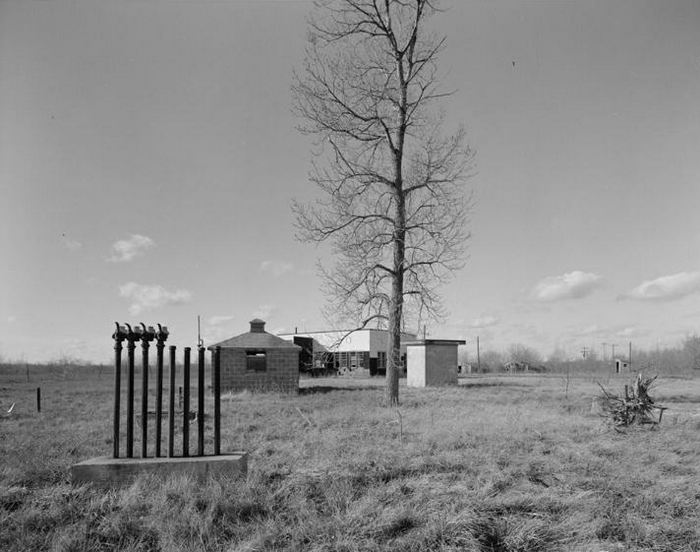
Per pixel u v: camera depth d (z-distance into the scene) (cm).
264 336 3350
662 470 1042
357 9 2455
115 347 938
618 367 7200
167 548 639
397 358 2389
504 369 7850
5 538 666
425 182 2467
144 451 930
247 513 762
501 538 680
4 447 1212
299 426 1597
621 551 655
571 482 918
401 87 2473
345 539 666
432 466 1026
